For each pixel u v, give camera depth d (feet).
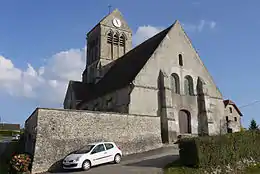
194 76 98.58
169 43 95.61
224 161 53.01
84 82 145.18
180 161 52.34
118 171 49.16
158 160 58.29
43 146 56.18
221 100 102.47
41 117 57.62
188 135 88.58
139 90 83.56
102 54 135.33
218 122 98.17
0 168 61.11
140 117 72.08
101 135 64.18
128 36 145.07
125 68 104.73
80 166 52.29
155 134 73.56
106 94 97.25
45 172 54.13
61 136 58.90
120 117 68.54
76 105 122.42
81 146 60.70
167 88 87.25
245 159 57.36
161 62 91.35
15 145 82.69
